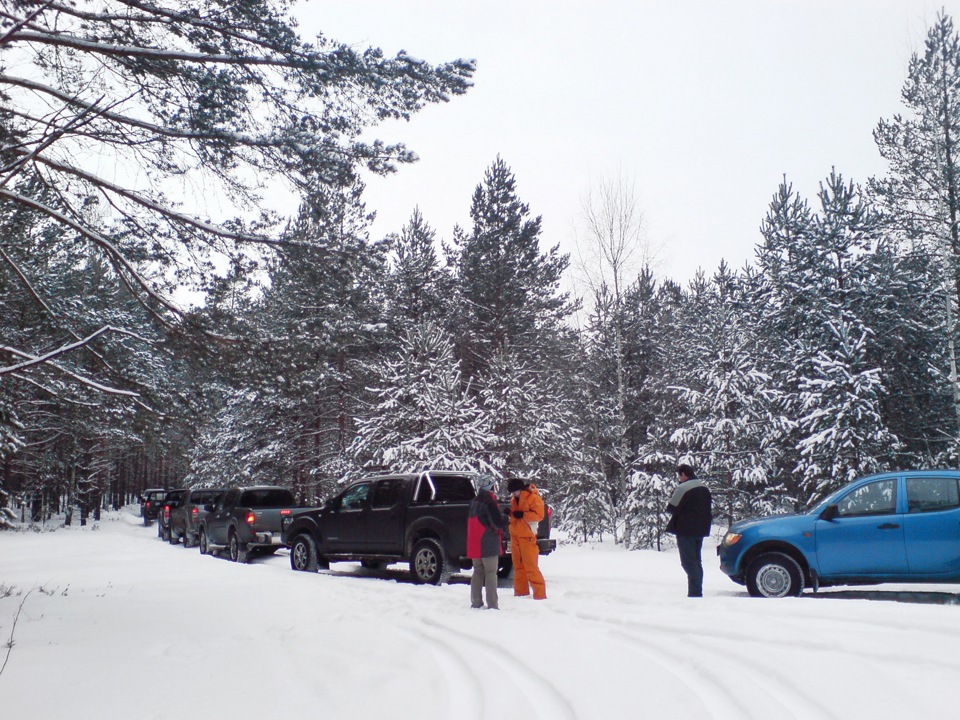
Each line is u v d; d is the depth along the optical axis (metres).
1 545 25.41
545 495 24.72
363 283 11.51
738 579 11.40
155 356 11.17
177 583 14.47
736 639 7.15
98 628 9.28
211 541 22.09
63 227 10.87
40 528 39.09
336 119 10.94
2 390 10.82
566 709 5.26
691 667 6.20
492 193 38.41
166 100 10.28
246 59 10.10
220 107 10.12
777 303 28.77
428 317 31.03
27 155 8.79
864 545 10.61
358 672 6.68
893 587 12.17
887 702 4.89
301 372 11.23
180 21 9.95
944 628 7.03
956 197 26.19
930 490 10.58
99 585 14.17
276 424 31.23
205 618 10.09
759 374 23.17
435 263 38.62
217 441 31.81
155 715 5.50
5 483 36.09
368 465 24.80
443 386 24.20
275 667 6.98
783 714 4.75
